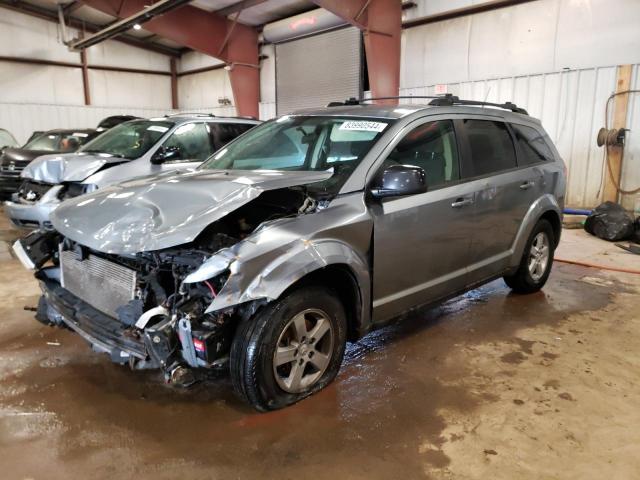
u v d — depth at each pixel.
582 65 8.99
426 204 3.38
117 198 3.03
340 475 2.32
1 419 2.72
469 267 3.91
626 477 2.31
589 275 5.66
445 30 10.84
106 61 17.73
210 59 17.95
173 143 6.58
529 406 2.90
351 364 3.43
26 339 3.75
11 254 6.39
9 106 15.77
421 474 2.33
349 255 2.91
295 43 13.84
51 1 15.35
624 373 3.32
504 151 4.27
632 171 8.58
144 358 2.59
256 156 3.77
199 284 2.55
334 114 3.76
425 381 3.19
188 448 2.50
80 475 2.30
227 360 2.62
